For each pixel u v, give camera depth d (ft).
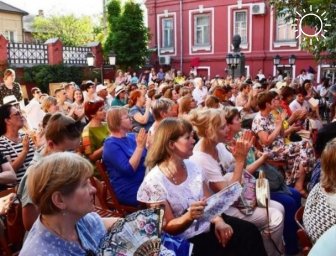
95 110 15.19
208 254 9.32
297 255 12.07
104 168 12.04
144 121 20.85
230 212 10.94
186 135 8.88
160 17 84.12
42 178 5.24
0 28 108.37
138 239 5.91
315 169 11.89
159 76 70.90
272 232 10.92
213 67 78.18
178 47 82.33
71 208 5.33
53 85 41.91
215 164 10.69
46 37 132.67
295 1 28.30
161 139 8.92
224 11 75.36
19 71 56.65
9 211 8.54
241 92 28.99
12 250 8.63
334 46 25.48
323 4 24.67
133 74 71.15
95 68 66.08
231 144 13.16
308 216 7.59
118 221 5.98
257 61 72.69
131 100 22.45
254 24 72.13
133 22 77.92
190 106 19.21
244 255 9.24
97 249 5.78
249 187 11.05
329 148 7.48
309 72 60.85
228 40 75.66
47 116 12.69
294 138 20.02
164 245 7.49
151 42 85.76
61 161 5.34
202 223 8.55
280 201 12.46
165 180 8.77
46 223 5.39
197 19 79.71
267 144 15.83
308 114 23.85
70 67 61.46
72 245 5.45
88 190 5.46
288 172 15.81
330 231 4.61
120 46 77.66
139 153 11.80
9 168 10.87
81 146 14.71
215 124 10.66
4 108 12.52
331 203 7.23
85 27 136.56
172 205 8.77
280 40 69.97
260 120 16.28
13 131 12.73
